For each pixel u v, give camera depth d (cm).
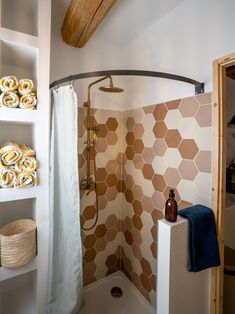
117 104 183
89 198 174
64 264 131
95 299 175
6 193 108
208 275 112
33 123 121
